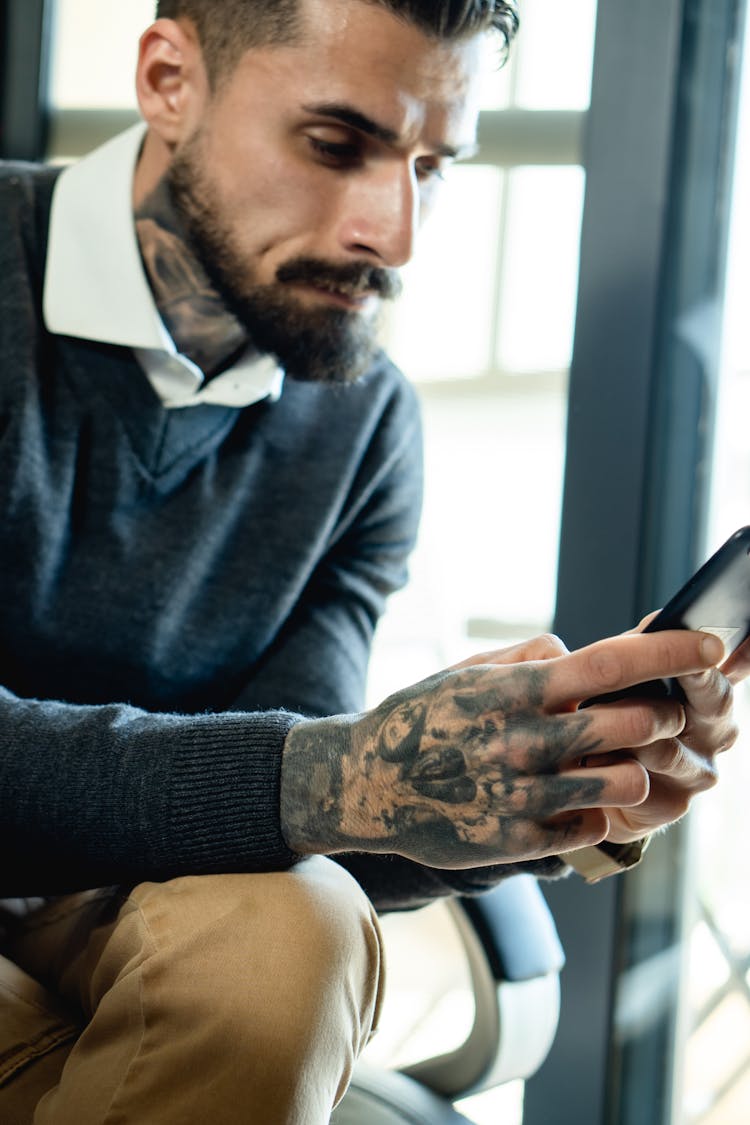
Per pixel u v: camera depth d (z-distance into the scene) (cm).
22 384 114
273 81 109
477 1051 124
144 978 79
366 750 80
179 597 119
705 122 167
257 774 83
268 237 113
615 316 167
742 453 176
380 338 133
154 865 85
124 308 117
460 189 208
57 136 207
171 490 120
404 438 138
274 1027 75
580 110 187
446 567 224
